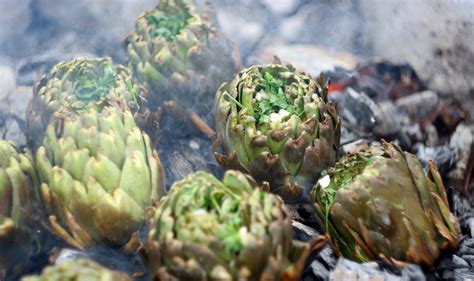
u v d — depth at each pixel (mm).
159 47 705
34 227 603
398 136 793
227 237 519
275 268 520
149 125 679
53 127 599
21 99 815
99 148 588
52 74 658
